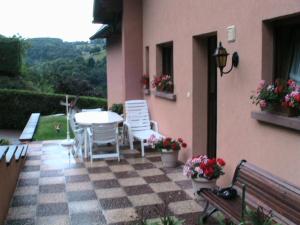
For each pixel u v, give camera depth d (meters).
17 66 20.55
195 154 6.39
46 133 11.87
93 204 4.96
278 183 3.51
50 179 6.05
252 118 4.41
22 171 6.51
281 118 3.79
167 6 7.39
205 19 5.66
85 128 7.36
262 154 4.27
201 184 4.89
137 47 9.41
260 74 4.27
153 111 8.55
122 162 7.05
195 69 6.26
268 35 4.25
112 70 13.16
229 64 4.93
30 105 18.05
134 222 4.38
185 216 4.51
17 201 5.09
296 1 3.67
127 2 9.26
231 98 4.91
